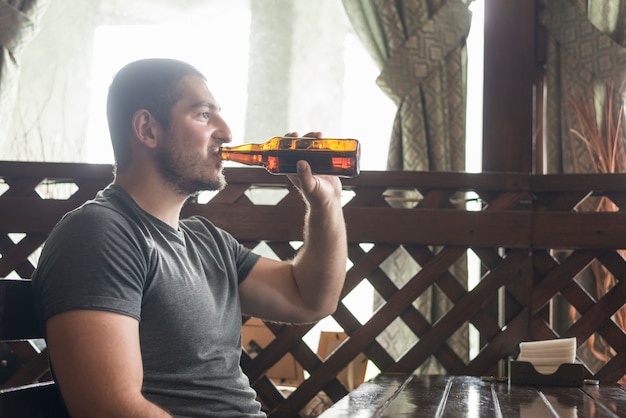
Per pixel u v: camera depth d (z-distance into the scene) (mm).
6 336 1045
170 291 1211
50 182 2648
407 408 1445
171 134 1288
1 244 2578
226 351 1319
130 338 1102
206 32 3662
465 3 3256
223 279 1365
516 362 2029
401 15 3266
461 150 3203
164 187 1294
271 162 1347
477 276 3217
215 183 1326
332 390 2504
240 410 1303
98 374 1056
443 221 2477
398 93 3227
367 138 3494
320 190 1423
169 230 1282
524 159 2852
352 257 2527
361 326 2488
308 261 1506
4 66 3367
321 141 1335
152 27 3697
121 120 1306
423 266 2504
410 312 2529
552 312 3082
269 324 2502
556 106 3158
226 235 1493
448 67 3229
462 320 2486
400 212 2486
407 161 3182
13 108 3504
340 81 3531
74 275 1094
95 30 3723
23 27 3400
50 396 1108
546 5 3193
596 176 2449
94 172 2541
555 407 1521
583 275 3025
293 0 3580
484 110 2891
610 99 3102
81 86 3701
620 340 2453
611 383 2119
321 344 3076
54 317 1080
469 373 2479
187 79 1316
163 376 1208
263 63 3584
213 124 1331
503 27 2891
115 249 1134
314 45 3557
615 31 3131
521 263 2479
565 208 2490
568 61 3148
